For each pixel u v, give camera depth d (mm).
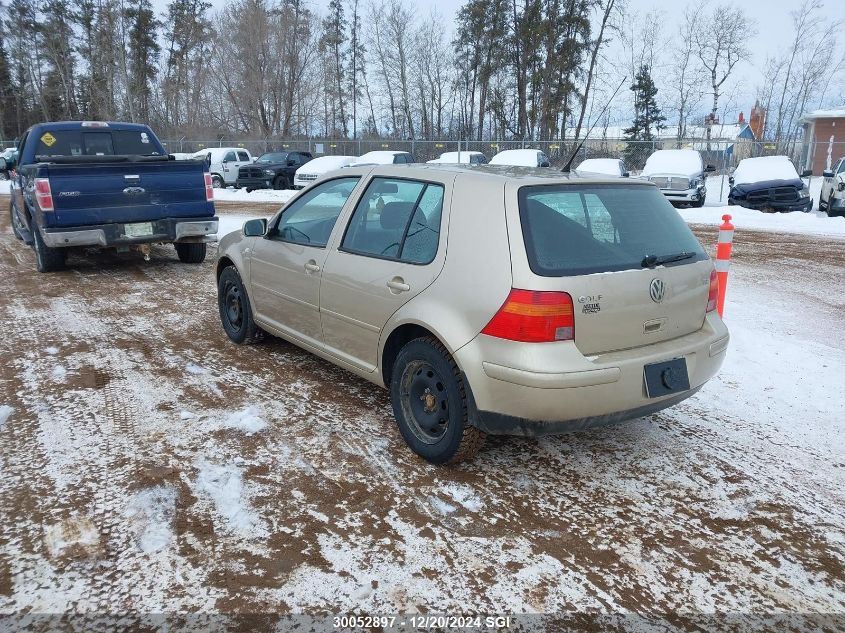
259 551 2932
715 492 3521
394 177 4172
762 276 9555
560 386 3137
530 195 3438
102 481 3479
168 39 54844
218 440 3994
